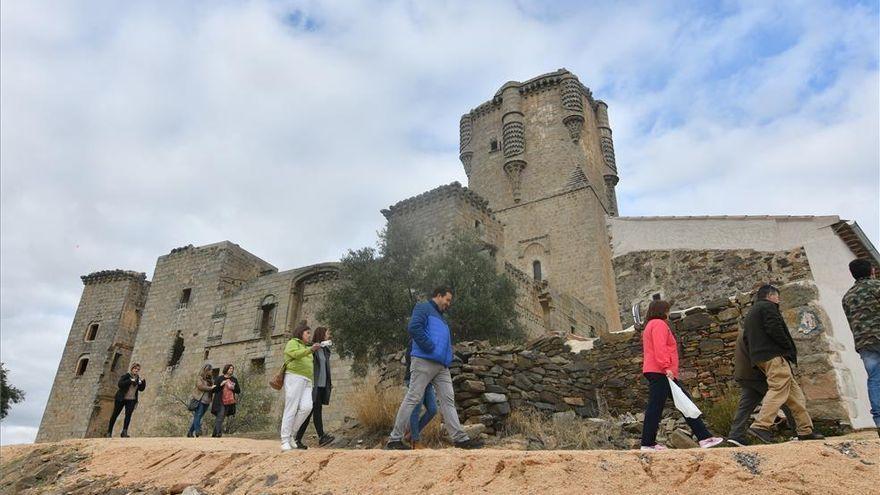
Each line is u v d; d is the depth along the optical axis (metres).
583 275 37.34
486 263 19.42
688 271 19.44
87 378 42.09
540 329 27.52
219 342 32.75
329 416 24.50
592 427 9.45
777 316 6.14
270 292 32.38
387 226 20.53
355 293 18.48
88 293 47.06
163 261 39.56
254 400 23.73
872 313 5.98
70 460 9.09
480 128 47.47
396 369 12.43
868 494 3.81
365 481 5.36
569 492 4.37
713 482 4.16
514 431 9.19
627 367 11.31
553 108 44.53
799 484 3.97
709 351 10.20
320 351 9.11
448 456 5.23
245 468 6.54
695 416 5.91
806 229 17.08
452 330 17.56
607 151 46.69
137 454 8.49
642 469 4.43
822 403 7.80
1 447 11.33
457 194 24.27
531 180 42.62
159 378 34.19
